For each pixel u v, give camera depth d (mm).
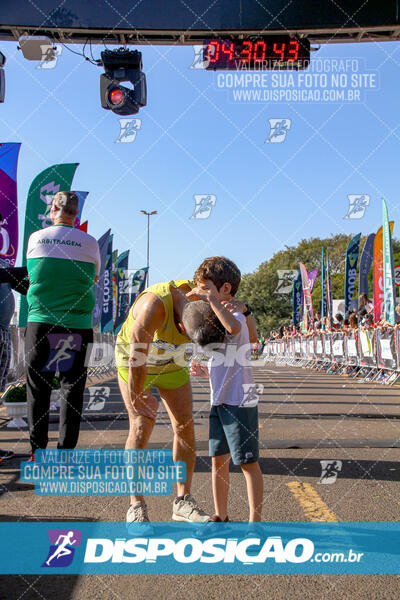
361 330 14727
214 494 2889
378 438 5250
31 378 3986
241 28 7965
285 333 29125
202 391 10852
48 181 8305
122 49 8117
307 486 3619
